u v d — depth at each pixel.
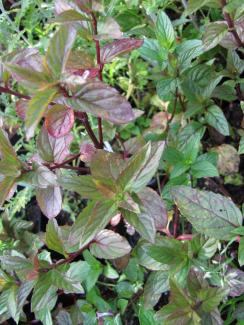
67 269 0.32
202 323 0.30
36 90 0.23
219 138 0.42
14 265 0.32
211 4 0.31
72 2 0.29
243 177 0.41
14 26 0.44
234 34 0.34
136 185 0.26
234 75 0.38
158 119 0.42
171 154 0.35
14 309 0.34
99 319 0.37
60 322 0.38
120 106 0.25
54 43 0.23
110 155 0.28
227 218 0.30
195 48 0.35
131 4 0.43
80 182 0.27
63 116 0.26
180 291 0.30
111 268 0.38
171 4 0.45
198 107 0.36
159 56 0.37
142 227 0.27
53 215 0.31
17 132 0.46
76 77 0.23
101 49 0.29
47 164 0.31
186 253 0.32
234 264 0.37
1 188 0.29
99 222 0.26
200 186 0.41
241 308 0.33
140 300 0.37
